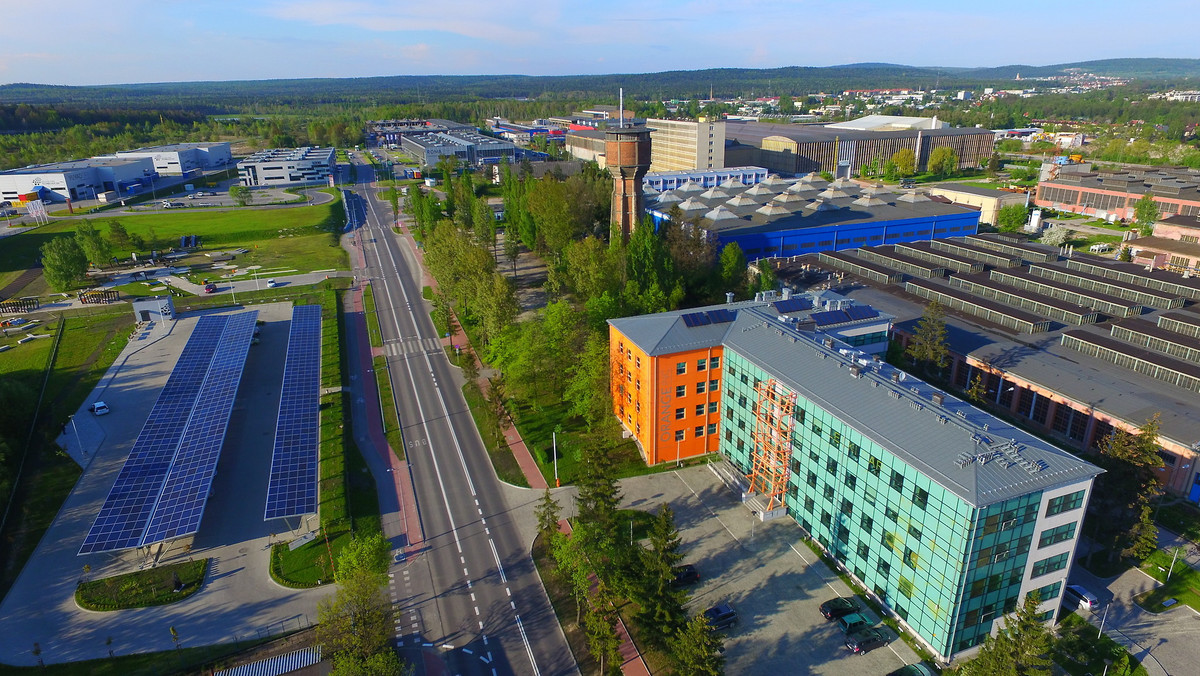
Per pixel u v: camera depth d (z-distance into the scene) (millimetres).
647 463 86250
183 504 73875
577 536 60875
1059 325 111688
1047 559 55469
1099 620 59438
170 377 108188
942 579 53375
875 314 86875
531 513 77812
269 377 115938
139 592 66312
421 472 86500
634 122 156125
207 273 180250
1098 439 84938
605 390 95125
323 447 91125
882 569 60750
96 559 71250
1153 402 84438
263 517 77375
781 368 72750
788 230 170375
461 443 93000
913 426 57969
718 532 73250
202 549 72625
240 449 92500
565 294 152875
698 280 139375
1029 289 128500
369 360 121875
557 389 105938
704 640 49156
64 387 111938
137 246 197125
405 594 66125
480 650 59312
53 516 78250
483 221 189750
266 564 70250
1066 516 54281
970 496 49281
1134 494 62562
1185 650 56156
